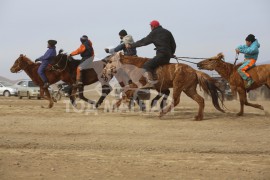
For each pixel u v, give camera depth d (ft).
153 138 38.60
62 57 58.39
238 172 27.27
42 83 60.75
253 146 35.47
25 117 49.52
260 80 50.14
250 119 49.19
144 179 25.32
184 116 51.70
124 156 31.58
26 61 60.39
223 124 45.78
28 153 32.27
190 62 51.37
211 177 26.02
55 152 32.86
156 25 49.14
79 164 28.81
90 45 56.90
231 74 51.21
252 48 49.83
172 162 29.76
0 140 37.17
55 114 52.60
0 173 26.23
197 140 37.88
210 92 49.52
